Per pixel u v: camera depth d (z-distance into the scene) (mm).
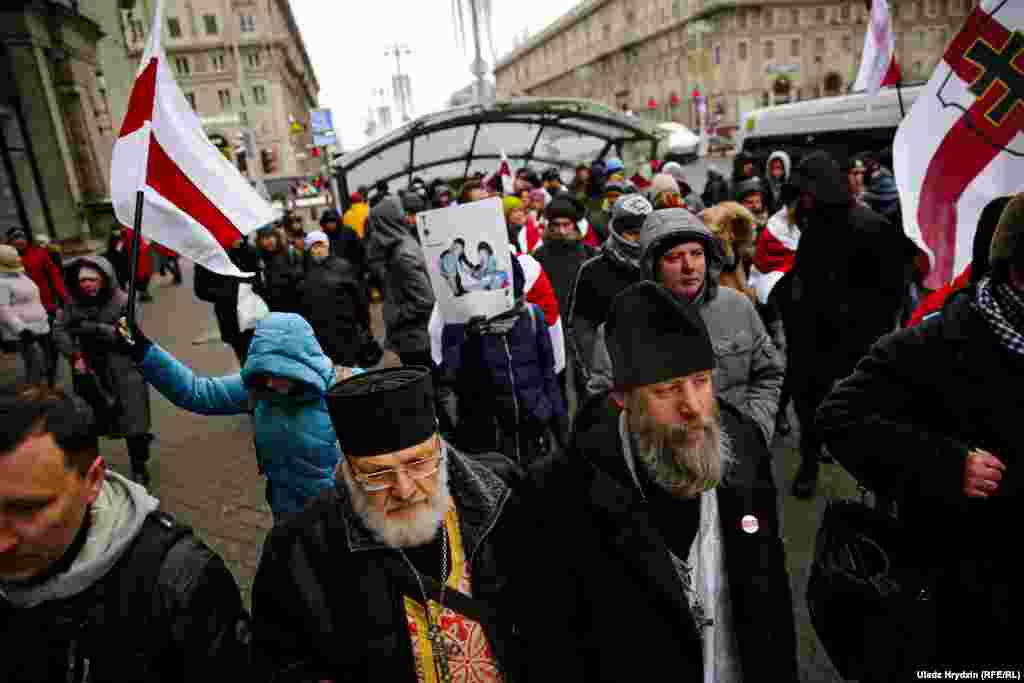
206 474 4633
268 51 61125
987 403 1344
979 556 1366
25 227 14258
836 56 60094
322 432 2291
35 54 14625
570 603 1410
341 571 1342
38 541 1043
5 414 999
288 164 62781
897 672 1406
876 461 1460
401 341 4559
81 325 4004
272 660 1348
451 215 2943
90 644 1117
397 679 1334
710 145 45750
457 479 1451
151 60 2348
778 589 1399
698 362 1259
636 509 1346
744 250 3381
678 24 64438
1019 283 1302
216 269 2459
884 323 3289
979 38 2359
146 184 2352
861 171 6004
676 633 1345
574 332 3240
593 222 6965
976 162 2410
